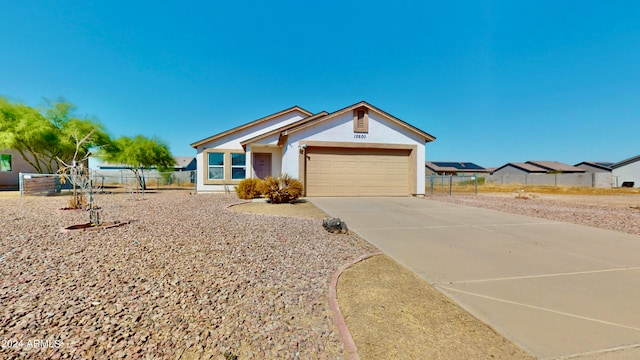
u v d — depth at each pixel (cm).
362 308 290
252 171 1642
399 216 830
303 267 399
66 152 1869
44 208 916
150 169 2528
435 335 243
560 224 732
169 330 238
